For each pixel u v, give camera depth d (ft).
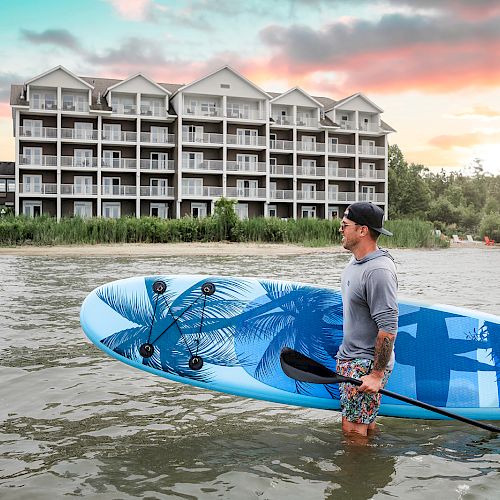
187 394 13.97
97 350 18.03
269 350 12.98
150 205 149.79
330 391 12.46
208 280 13.19
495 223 153.28
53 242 84.94
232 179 153.99
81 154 143.23
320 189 164.45
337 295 13.00
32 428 11.53
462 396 12.65
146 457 10.21
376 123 167.84
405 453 10.53
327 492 8.95
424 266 56.80
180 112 144.46
